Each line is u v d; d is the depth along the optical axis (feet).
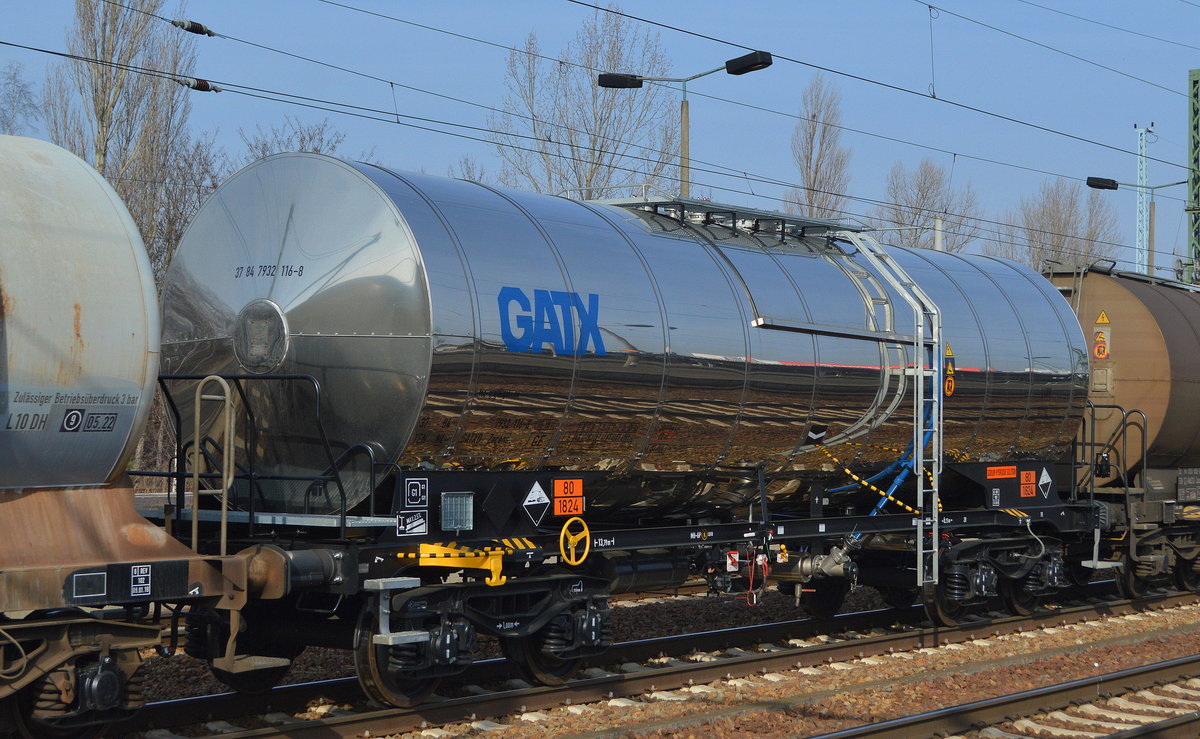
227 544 30.96
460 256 31.60
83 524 25.43
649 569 37.91
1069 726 32.42
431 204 32.32
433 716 31.24
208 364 33.91
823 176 152.35
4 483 24.20
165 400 32.86
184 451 32.58
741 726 31.68
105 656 25.52
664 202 39.19
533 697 33.35
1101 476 58.13
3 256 23.80
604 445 35.42
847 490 45.14
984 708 32.24
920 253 49.60
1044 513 51.75
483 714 32.22
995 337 48.03
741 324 38.40
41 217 24.84
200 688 34.86
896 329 43.88
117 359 25.50
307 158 32.96
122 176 111.34
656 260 37.29
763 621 50.70
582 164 120.78
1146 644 45.57
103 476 26.08
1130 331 58.23
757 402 38.86
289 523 30.30
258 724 30.55
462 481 32.35
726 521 43.21
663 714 33.12
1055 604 57.52
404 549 30.81
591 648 35.73
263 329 32.48
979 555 48.29
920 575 43.04
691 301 37.22
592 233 36.37
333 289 31.53
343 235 31.78
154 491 94.48
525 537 33.76
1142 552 58.44
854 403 42.22
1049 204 197.47
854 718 32.89
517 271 32.81
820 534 42.75
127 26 110.42
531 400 32.81
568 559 34.76
